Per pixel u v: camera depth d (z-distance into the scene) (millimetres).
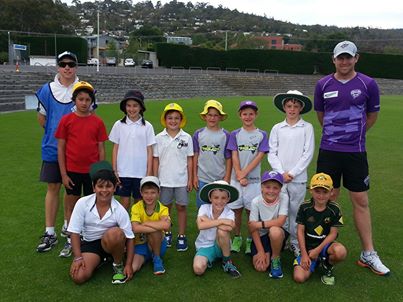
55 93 4438
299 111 4480
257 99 30625
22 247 4352
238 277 3857
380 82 49062
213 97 32438
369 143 11641
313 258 3834
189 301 3422
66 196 4461
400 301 3490
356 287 3713
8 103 16203
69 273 3834
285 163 4449
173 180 4574
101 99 23766
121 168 4574
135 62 57625
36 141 10000
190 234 4926
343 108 4020
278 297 3518
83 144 4297
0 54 47062
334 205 3918
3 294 3447
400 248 4566
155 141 4680
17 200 5832
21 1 62531
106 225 3826
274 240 3824
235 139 4688
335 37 85938
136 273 3902
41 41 51000
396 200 6352
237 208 4594
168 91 30750
